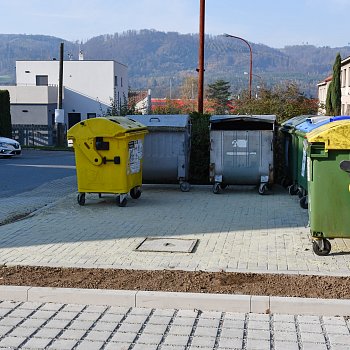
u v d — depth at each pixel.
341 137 6.55
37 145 39.59
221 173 12.08
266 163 11.96
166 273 6.03
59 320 5.02
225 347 4.46
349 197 6.68
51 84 58.00
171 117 12.49
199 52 16.38
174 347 4.46
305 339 4.58
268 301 5.12
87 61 56.97
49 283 5.70
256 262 6.60
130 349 4.45
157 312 5.19
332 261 6.63
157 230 8.48
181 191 12.66
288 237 7.93
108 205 10.78
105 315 5.12
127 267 6.34
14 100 51.81
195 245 7.47
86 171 10.61
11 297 5.50
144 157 12.32
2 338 4.66
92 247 7.39
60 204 10.95
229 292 5.37
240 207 10.53
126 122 11.01
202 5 16.09
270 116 12.20
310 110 21.25
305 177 10.31
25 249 7.31
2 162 23.05
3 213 10.27
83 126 10.45
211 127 12.05
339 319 4.97
